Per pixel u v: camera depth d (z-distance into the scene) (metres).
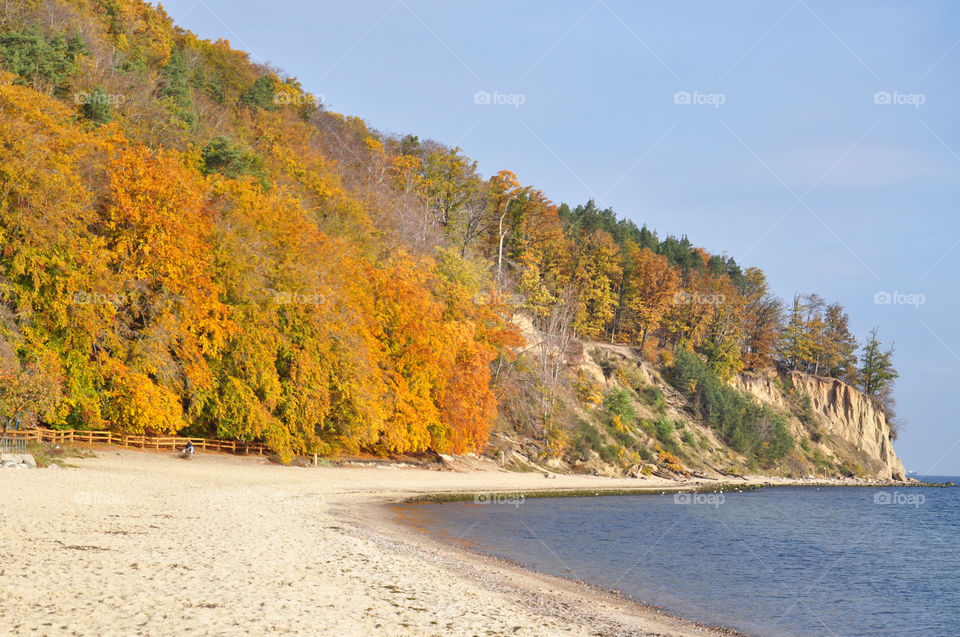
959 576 34.56
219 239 53.81
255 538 23.80
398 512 41.12
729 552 36.78
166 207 48.94
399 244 91.00
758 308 151.25
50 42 67.81
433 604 17.14
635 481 86.25
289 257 59.03
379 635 13.68
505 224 120.00
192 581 16.17
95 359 45.66
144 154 50.47
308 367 55.81
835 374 157.62
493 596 19.64
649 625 19.12
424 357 69.81
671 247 189.00
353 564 21.20
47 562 16.55
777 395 140.12
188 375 49.16
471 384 75.06
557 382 95.56
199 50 115.75
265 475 48.84
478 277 92.62
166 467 44.94
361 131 144.50
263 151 91.25
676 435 108.69
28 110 45.03
